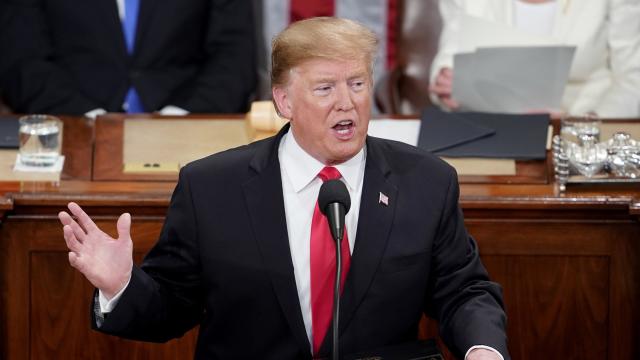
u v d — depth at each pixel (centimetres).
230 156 812
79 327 1074
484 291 795
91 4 1552
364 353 740
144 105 1549
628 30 1510
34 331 1073
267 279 777
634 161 1115
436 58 1589
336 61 729
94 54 1553
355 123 743
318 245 779
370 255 780
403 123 1240
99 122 1209
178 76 1582
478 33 1413
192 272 803
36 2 1560
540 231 1077
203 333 812
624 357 1093
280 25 1808
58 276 1067
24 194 1052
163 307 781
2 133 1212
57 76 1546
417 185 805
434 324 1080
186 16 1577
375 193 794
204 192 794
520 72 1341
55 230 1062
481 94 1362
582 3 1513
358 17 1814
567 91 1527
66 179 1153
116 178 1162
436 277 815
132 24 1562
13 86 1546
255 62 1681
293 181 795
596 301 1087
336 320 696
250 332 789
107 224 1066
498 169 1169
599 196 1075
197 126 1222
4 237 1059
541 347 1098
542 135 1192
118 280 742
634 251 1075
